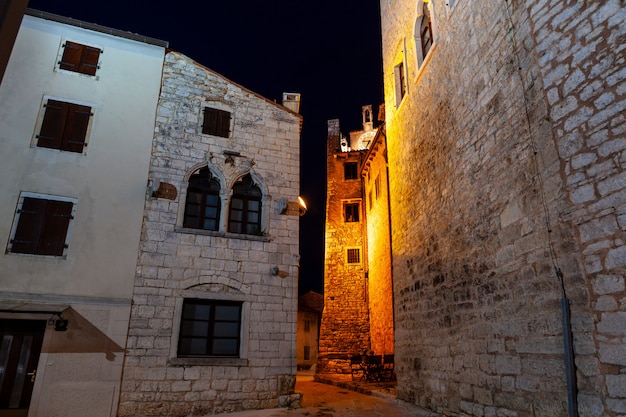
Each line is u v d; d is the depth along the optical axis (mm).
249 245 11266
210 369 10000
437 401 8812
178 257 10516
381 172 20703
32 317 8938
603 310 4680
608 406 4465
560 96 5621
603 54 5094
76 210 10023
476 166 7801
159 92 11695
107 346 9367
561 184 5469
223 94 12406
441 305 8984
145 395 9344
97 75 11195
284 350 10742
